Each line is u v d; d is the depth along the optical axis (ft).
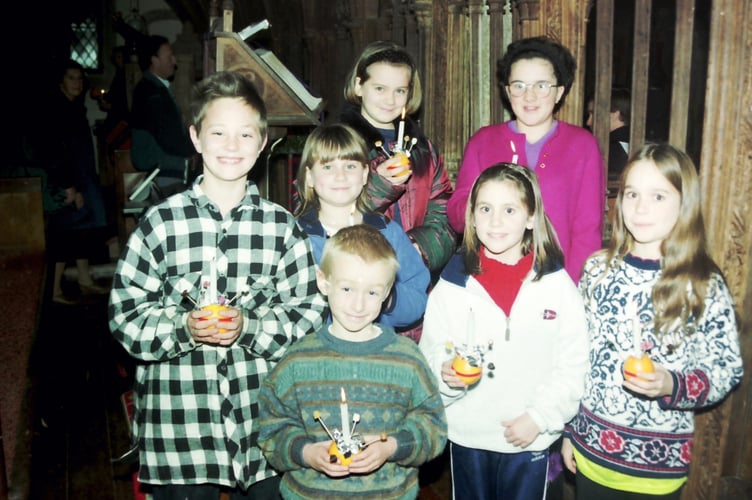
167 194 13.02
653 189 6.40
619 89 12.87
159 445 6.54
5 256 19.93
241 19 19.38
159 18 37.91
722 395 6.34
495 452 7.18
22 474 10.02
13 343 14.84
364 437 6.08
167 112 14.57
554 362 6.95
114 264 21.62
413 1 12.12
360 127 8.47
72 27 37.09
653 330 6.52
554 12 9.39
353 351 6.24
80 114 18.62
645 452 6.57
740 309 7.48
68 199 18.25
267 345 6.45
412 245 7.88
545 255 6.91
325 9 17.08
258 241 6.64
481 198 6.82
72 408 12.55
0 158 19.65
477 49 11.23
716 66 7.27
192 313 6.02
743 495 7.80
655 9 15.56
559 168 8.18
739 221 7.36
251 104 6.57
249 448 6.65
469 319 6.34
